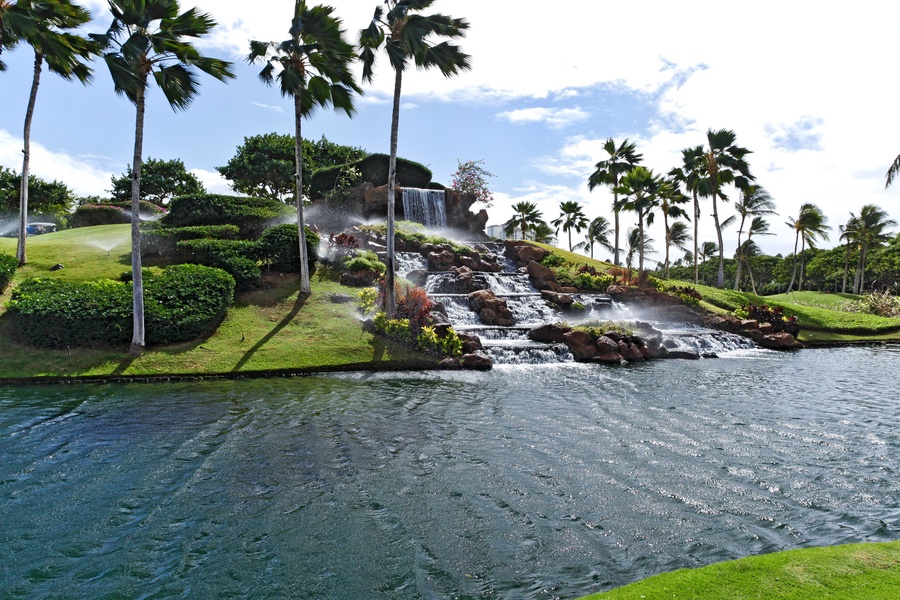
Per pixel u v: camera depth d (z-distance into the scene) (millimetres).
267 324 20922
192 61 17234
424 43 21562
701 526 6719
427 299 23391
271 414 12188
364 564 5781
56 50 19031
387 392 14852
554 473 8586
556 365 20328
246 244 25781
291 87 21906
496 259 35656
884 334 33188
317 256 27281
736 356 24234
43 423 11258
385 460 9164
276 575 5559
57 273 22859
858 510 7234
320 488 7914
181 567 5715
